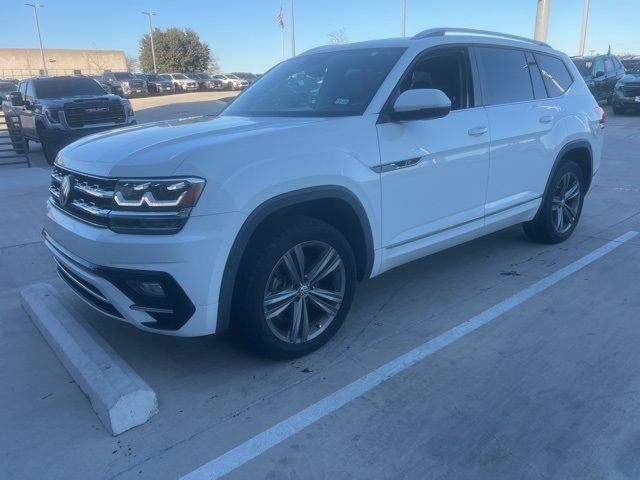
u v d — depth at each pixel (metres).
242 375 3.33
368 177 3.52
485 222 4.54
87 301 3.41
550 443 2.66
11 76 68.00
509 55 4.84
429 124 3.92
